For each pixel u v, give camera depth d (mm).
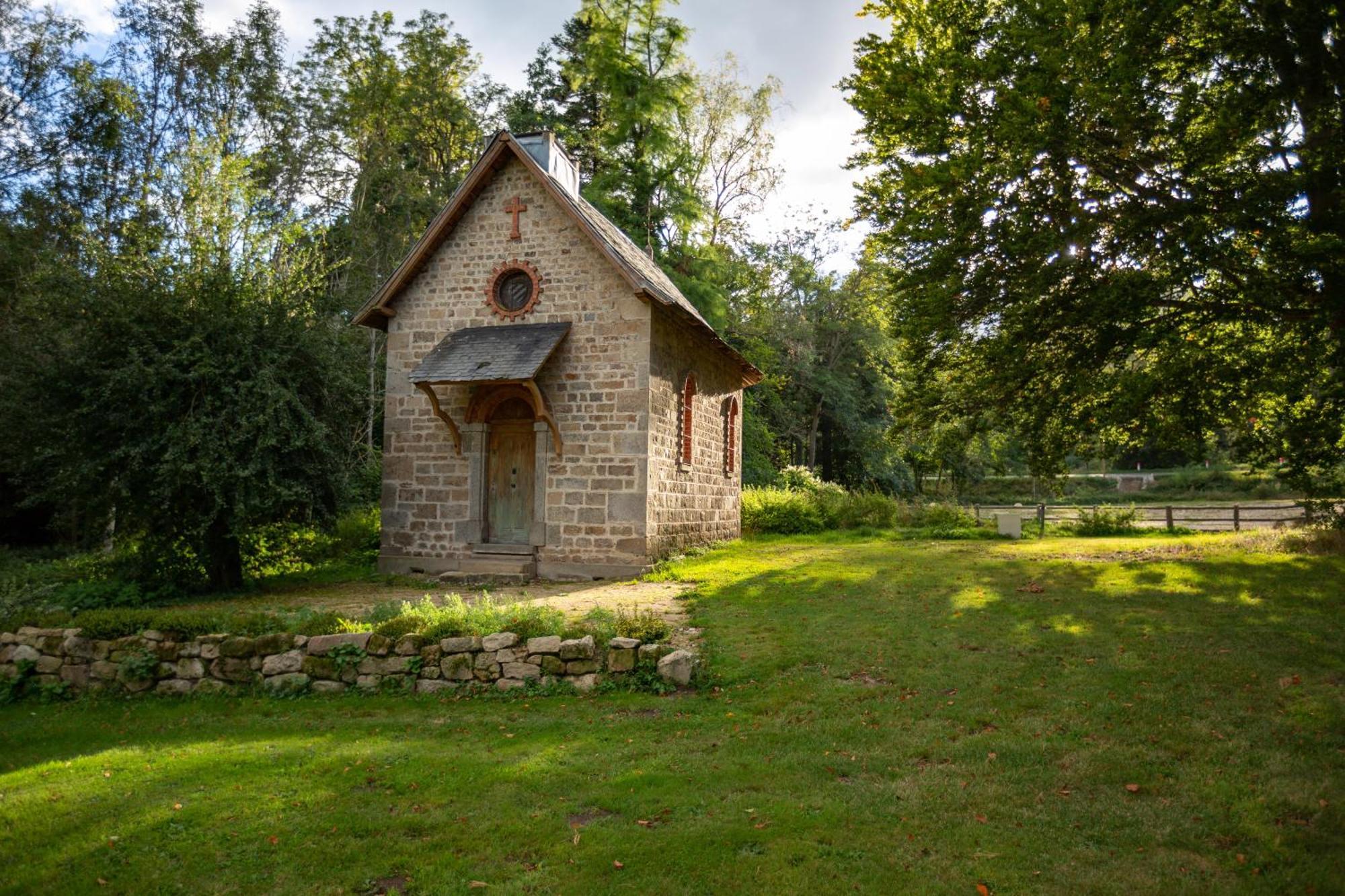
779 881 4574
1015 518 23750
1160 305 12203
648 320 16312
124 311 14141
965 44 13070
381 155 33875
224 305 14898
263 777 6105
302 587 15789
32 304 15219
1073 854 4863
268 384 14242
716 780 5977
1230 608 10633
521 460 17141
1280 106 11336
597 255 16703
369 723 7496
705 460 20703
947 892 4449
